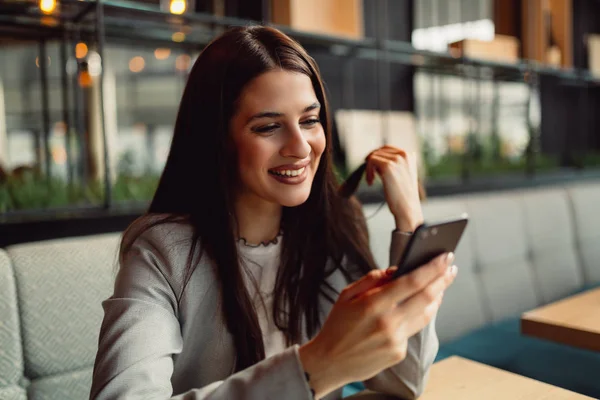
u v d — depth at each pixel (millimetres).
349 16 2246
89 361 1174
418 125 3258
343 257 1002
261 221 898
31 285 1121
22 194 1598
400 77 3178
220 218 839
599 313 1240
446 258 571
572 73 3293
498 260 2191
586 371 1602
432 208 1968
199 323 823
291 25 2055
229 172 832
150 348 679
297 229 936
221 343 835
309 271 937
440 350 1827
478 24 3305
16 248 1160
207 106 806
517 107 3697
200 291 821
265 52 765
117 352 667
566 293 2451
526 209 2357
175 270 801
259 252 907
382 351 537
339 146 2500
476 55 2717
